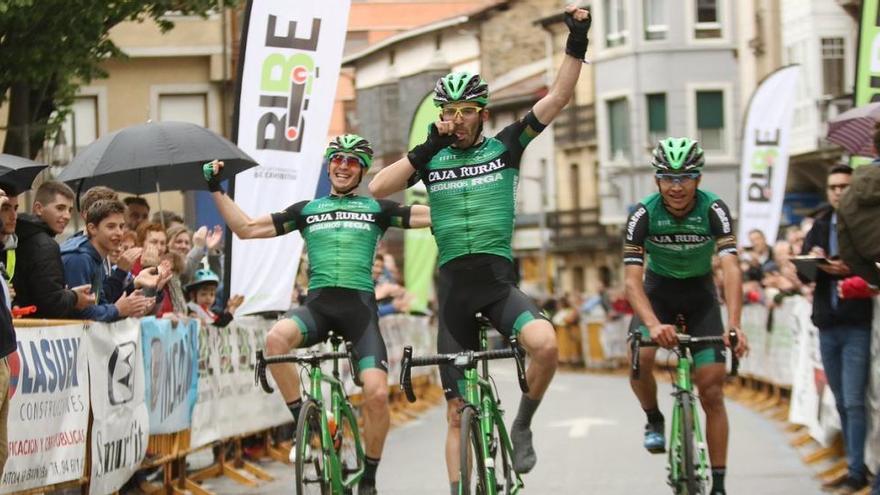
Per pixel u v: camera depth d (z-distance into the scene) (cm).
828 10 7525
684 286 1733
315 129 2653
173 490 2073
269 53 2633
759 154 4609
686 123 9619
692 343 1642
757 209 4619
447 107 1562
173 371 2055
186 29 6769
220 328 2336
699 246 1697
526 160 12200
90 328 1717
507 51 11962
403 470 2414
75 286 1848
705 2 9619
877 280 1652
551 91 1583
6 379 1362
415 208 1778
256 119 2630
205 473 2336
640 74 9781
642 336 1695
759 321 3675
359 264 1747
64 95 3456
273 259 2673
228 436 2347
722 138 9538
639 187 9900
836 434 2355
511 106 11812
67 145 6675
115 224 1883
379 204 1775
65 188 1773
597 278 11231
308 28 2647
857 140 2169
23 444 1523
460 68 11938
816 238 2005
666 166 1645
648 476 2242
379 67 12244
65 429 1638
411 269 4628
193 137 2205
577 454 2575
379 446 1719
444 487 2169
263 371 1652
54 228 1770
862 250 1644
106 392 1769
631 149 9912
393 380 3794
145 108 6769
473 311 1577
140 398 1898
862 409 1934
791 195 7825
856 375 1928
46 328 1586
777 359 3356
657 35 9731
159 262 2061
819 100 7462
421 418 3719
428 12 12794
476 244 1568
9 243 1587
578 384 5162
